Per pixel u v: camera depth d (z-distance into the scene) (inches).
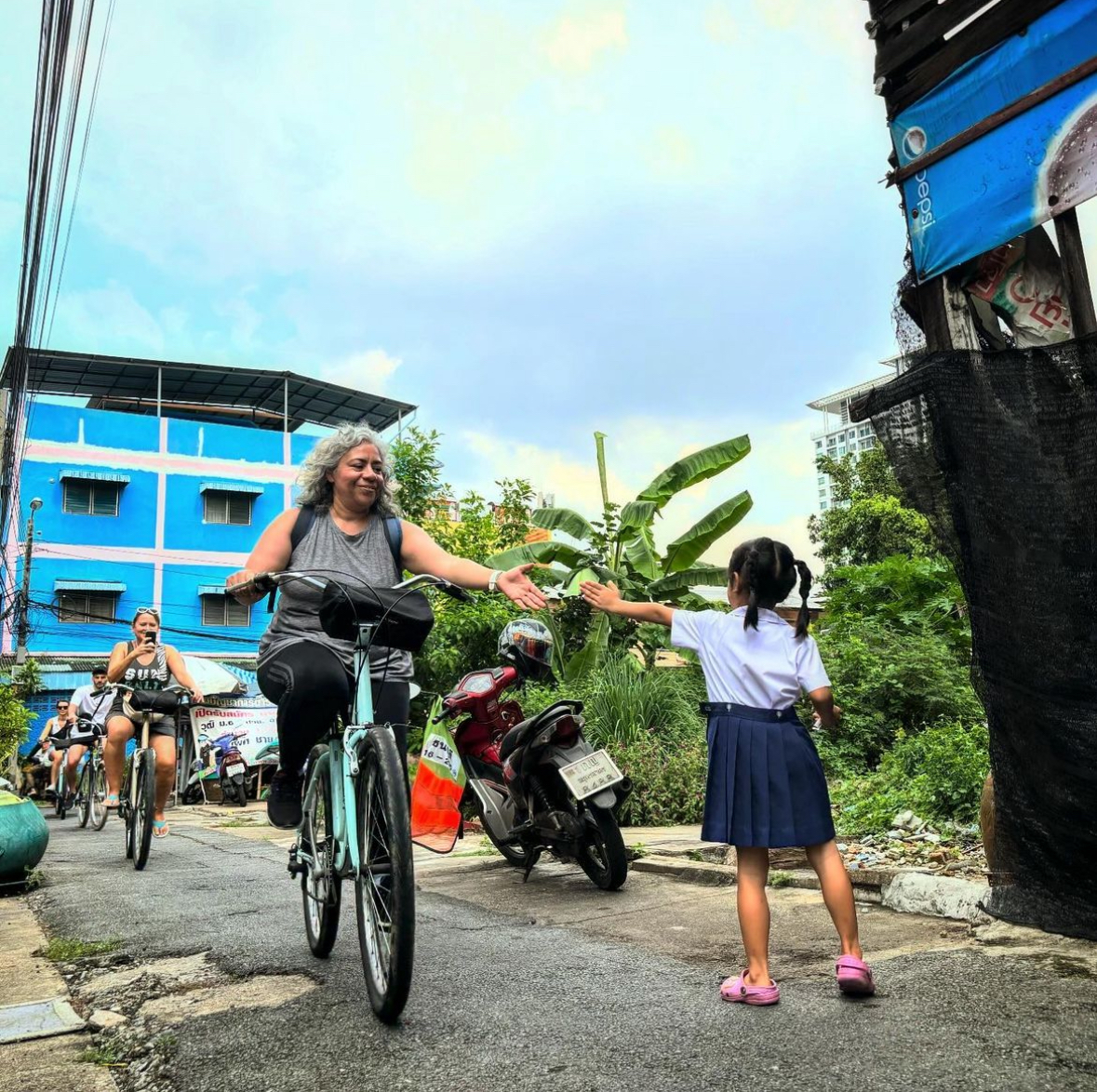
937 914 143.6
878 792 233.9
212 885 206.7
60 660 924.6
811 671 115.6
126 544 973.2
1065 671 123.2
